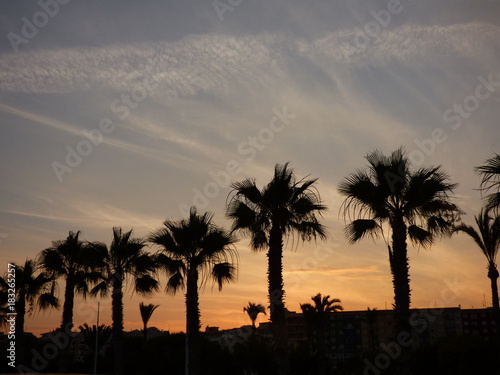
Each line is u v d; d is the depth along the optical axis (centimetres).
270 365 3900
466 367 3148
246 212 2380
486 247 2725
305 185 2416
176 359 4575
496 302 2708
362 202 2195
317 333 7100
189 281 2819
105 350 5738
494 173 1677
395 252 2114
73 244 3669
